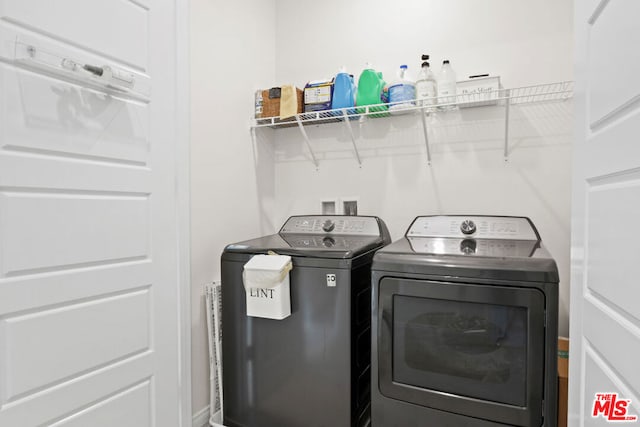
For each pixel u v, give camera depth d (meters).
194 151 1.89
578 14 1.04
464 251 1.45
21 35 1.18
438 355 1.32
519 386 1.21
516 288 1.21
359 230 2.10
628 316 0.78
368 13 2.29
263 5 2.44
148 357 1.61
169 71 1.73
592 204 0.95
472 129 2.03
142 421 1.58
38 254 1.22
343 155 2.37
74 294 1.33
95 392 1.40
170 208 1.72
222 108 2.08
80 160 1.35
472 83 1.87
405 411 1.37
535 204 1.90
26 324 1.19
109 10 1.46
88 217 1.38
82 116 1.35
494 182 1.99
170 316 1.72
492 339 1.25
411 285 1.34
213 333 1.92
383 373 1.40
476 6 2.01
